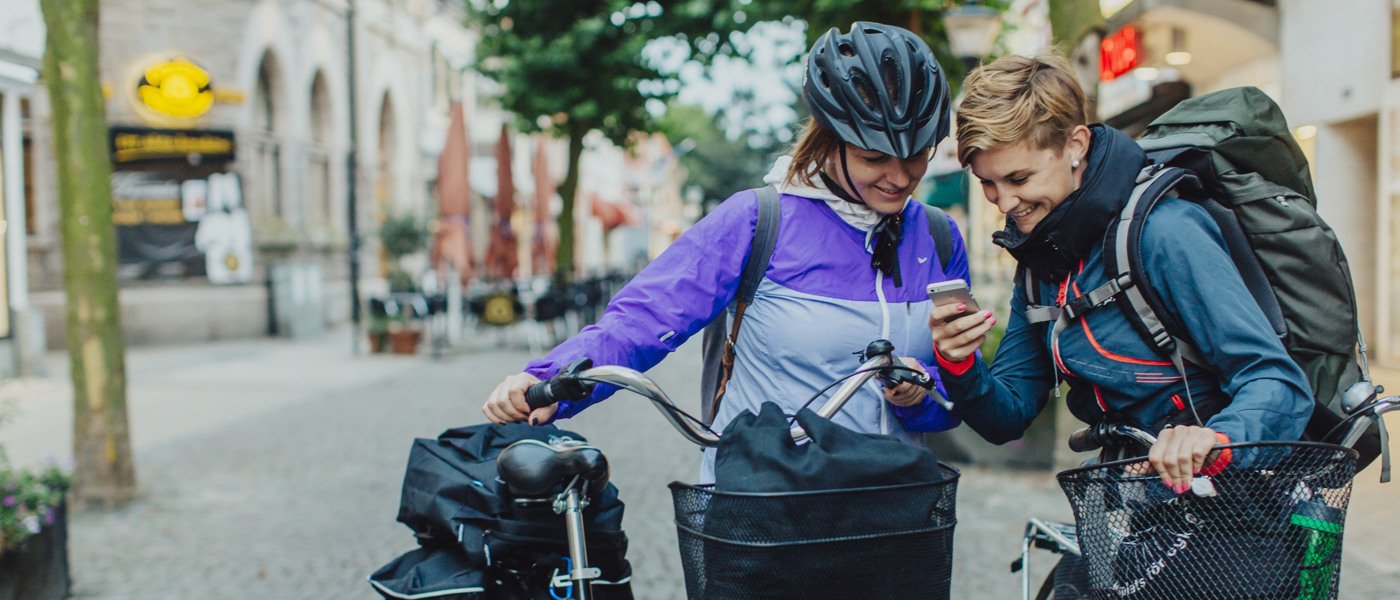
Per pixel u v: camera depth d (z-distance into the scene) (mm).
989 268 9797
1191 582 1687
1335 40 8812
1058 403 6582
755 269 2121
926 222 2246
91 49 6266
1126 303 1894
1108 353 1951
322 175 23297
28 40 12203
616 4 17703
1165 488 1697
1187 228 1838
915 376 1924
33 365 12742
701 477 2275
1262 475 1639
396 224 18484
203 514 6238
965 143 1966
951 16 9984
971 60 10008
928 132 1969
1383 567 3949
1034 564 4797
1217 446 1605
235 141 18141
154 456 8062
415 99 28562
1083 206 1912
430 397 11305
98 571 5129
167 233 18094
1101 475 1726
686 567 1756
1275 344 1747
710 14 16594
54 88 6262
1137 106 5188
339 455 8039
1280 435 1669
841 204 2096
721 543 1630
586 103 18516
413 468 2342
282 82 20703
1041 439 6676
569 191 20188
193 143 17859
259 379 13070
